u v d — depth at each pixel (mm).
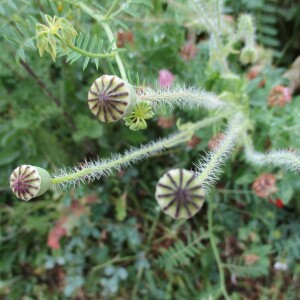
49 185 98
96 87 90
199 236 176
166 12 165
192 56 170
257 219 177
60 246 186
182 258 174
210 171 105
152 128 184
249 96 167
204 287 177
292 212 176
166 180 84
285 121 157
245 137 151
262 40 189
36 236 189
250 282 180
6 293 186
